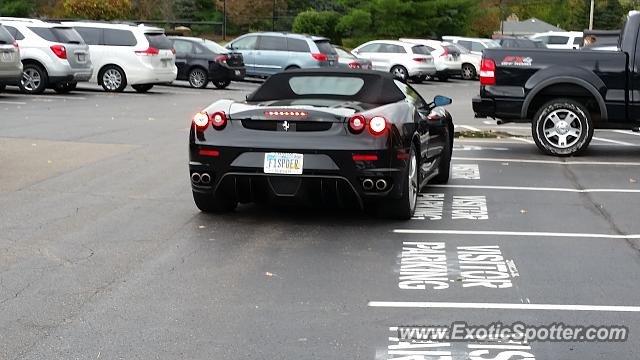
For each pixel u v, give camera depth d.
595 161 13.51
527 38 45.22
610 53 13.48
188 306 6.09
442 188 11.00
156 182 10.86
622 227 8.81
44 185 10.52
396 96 9.25
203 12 61.25
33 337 5.46
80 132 15.82
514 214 9.40
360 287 6.60
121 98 24.31
